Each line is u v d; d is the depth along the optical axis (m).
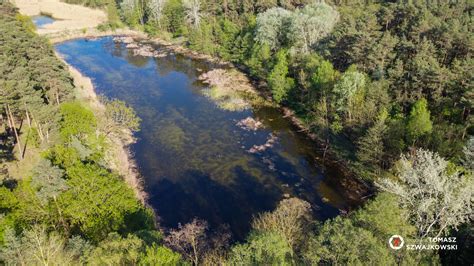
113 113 79.50
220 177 64.94
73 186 44.00
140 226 46.22
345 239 29.77
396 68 72.62
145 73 116.38
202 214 56.06
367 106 66.06
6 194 42.47
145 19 172.12
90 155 59.72
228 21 126.38
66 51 137.50
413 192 38.53
